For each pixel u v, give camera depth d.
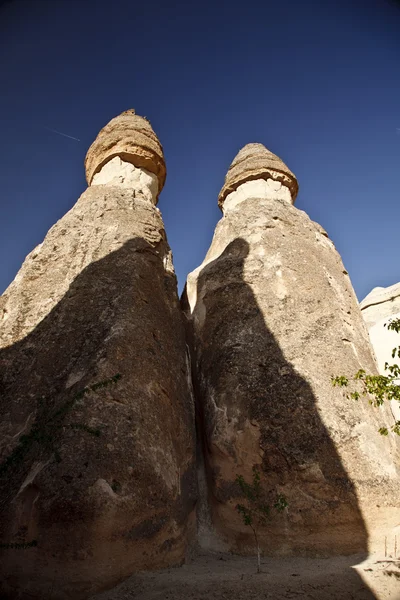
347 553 5.70
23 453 5.34
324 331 7.91
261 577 4.77
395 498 5.98
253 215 10.26
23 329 7.02
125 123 11.20
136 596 4.35
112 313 6.75
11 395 6.13
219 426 7.04
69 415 5.33
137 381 6.00
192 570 5.18
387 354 11.76
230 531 6.33
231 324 8.38
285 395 6.97
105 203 8.96
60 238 8.37
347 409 6.79
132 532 4.79
